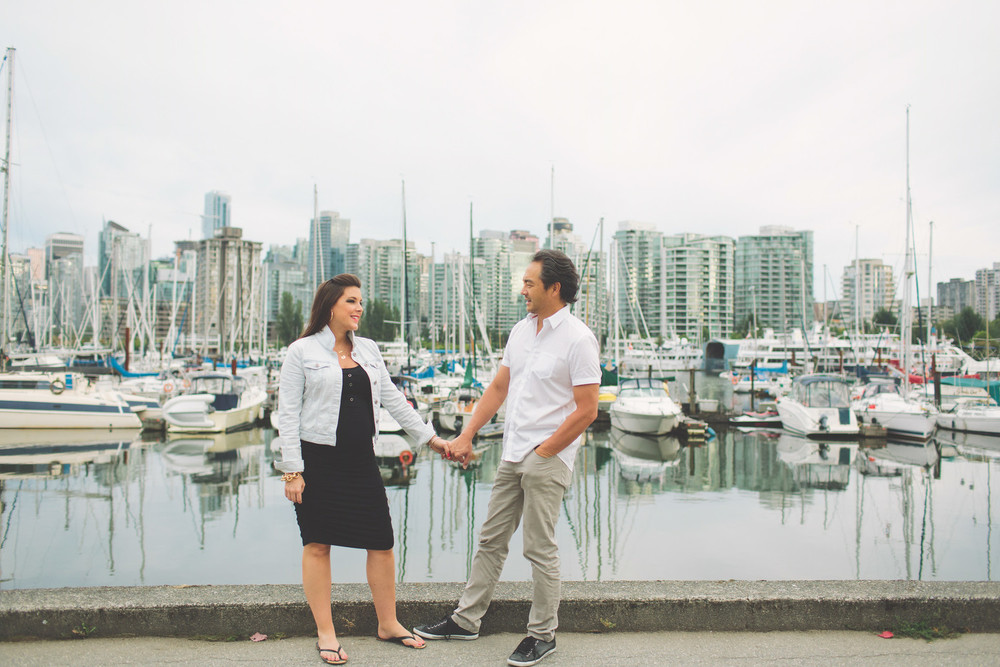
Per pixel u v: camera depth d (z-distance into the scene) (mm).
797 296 114875
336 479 3385
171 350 47531
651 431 25062
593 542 11008
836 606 3664
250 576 9125
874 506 13766
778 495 14844
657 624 3676
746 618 3672
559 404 3436
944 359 50594
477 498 14273
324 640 3316
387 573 3525
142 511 12812
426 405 27031
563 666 3230
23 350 41688
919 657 3334
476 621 3576
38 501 13648
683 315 104500
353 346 3561
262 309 59688
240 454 19953
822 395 25828
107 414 24250
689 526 12062
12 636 3479
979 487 15812
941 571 9648
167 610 3549
